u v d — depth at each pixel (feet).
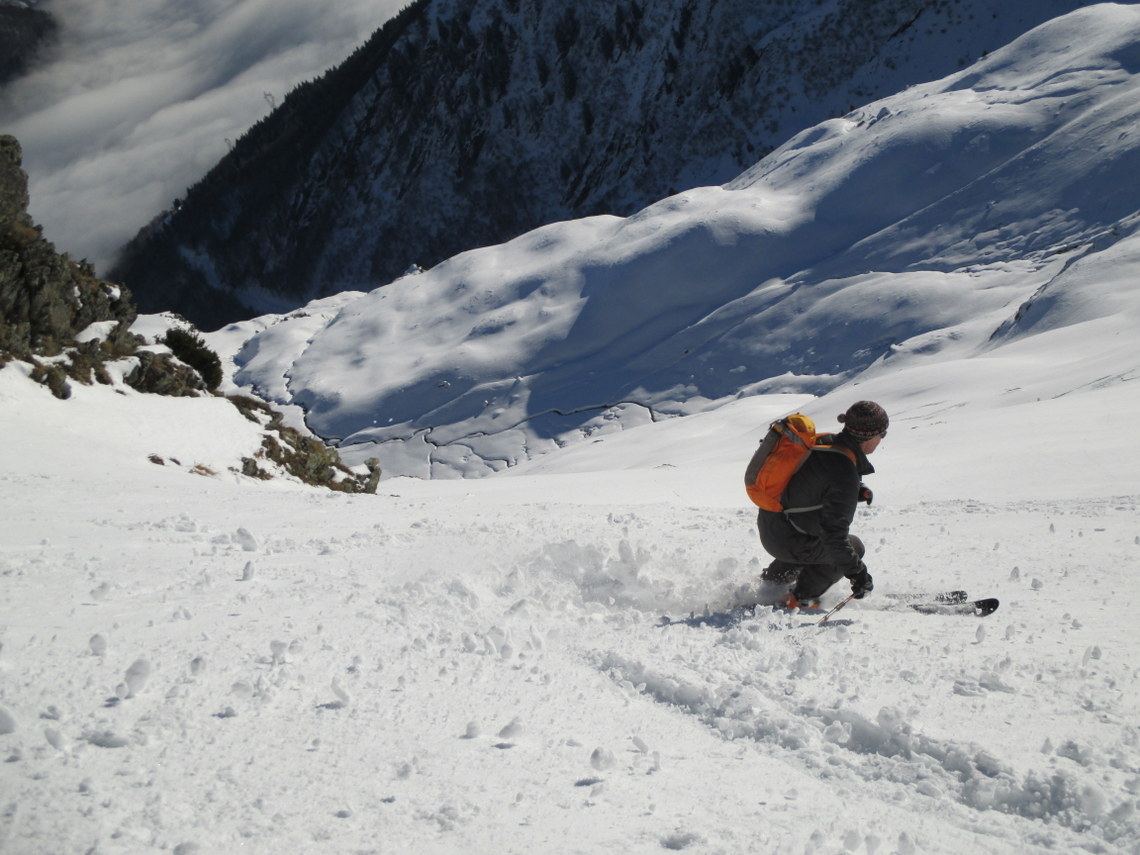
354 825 7.29
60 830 6.85
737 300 621.31
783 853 6.99
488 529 24.85
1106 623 13.57
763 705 10.19
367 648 12.32
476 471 591.37
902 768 8.62
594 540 22.22
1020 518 25.44
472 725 9.38
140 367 70.03
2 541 19.75
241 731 9.09
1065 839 7.30
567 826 7.39
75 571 16.79
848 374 506.89
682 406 563.07
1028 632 13.24
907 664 11.75
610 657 12.32
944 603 15.06
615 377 620.90
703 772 8.64
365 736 9.17
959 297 517.96
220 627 13.06
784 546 15.71
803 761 8.94
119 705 9.51
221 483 45.06
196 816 7.29
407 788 8.00
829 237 641.40
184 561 18.51
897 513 28.94
